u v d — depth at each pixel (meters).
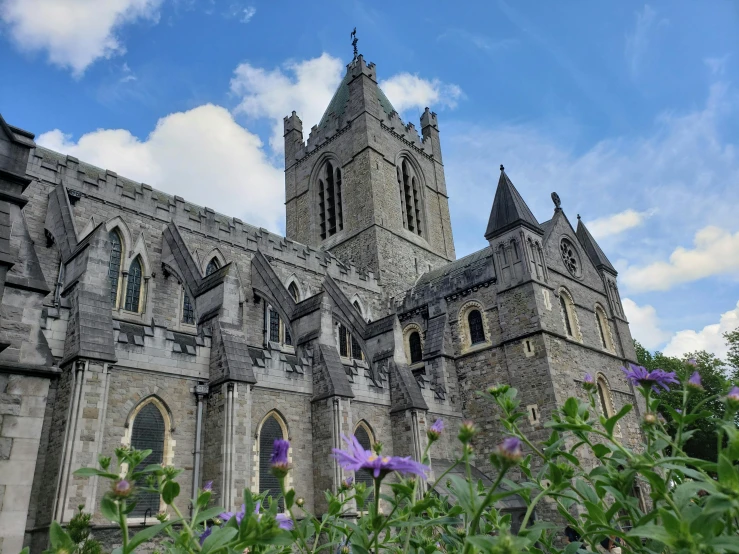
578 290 46.59
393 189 62.56
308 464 31.02
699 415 4.71
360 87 64.38
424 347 44.88
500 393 5.84
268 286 39.72
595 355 44.09
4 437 14.22
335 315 43.31
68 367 22.81
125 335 25.52
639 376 5.34
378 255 56.09
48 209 31.97
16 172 16.06
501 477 3.86
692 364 5.29
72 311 24.19
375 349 39.78
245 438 26.48
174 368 26.95
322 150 67.44
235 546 4.14
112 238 34.59
